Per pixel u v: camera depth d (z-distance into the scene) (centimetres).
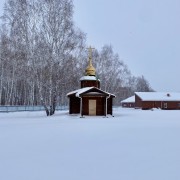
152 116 3272
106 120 2544
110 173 662
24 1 3036
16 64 3169
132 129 1667
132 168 707
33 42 3062
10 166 741
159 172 666
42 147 1030
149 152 919
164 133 1452
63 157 849
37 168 717
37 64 3088
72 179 616
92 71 3847
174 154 883
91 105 3347
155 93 7525
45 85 3136
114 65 6141
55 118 2844
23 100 6588
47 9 3089
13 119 2689
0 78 5491
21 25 3017
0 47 3853
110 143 1115
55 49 3116
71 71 3244
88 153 910
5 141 1180
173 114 3819
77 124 2066
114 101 9219
